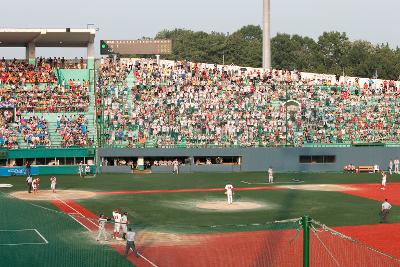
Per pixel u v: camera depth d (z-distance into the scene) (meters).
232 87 100.69
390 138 99.62
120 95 95.88
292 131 96.75
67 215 46.66
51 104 92.12
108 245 37.34
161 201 61.06
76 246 36.31
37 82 95.06
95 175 84.88
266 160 92.81
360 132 99.38
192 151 90.38
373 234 44.72
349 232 45.34
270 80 104.44
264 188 73.06
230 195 59.91
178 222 48.44
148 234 41.75
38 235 38.09
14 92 92.31
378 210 56.19
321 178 84.62
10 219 42.69
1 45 101.56
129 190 69.69
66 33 90.88
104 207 56.44
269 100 100.44
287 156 93.25
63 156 86.06
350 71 185.38
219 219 50.19
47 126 89.31
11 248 34.38
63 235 39.00
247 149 92.19
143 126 92.75
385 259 36.31
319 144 96.69
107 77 98.56
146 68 101.44
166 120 93.62
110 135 90.69
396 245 40.94
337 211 55.41
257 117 97.19
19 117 89.19
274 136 95.56
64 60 100.31
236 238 40.50
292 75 107.56
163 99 96.31
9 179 79.25
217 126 94.56
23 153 84.06
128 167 88.69
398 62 189.75
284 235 41.66
